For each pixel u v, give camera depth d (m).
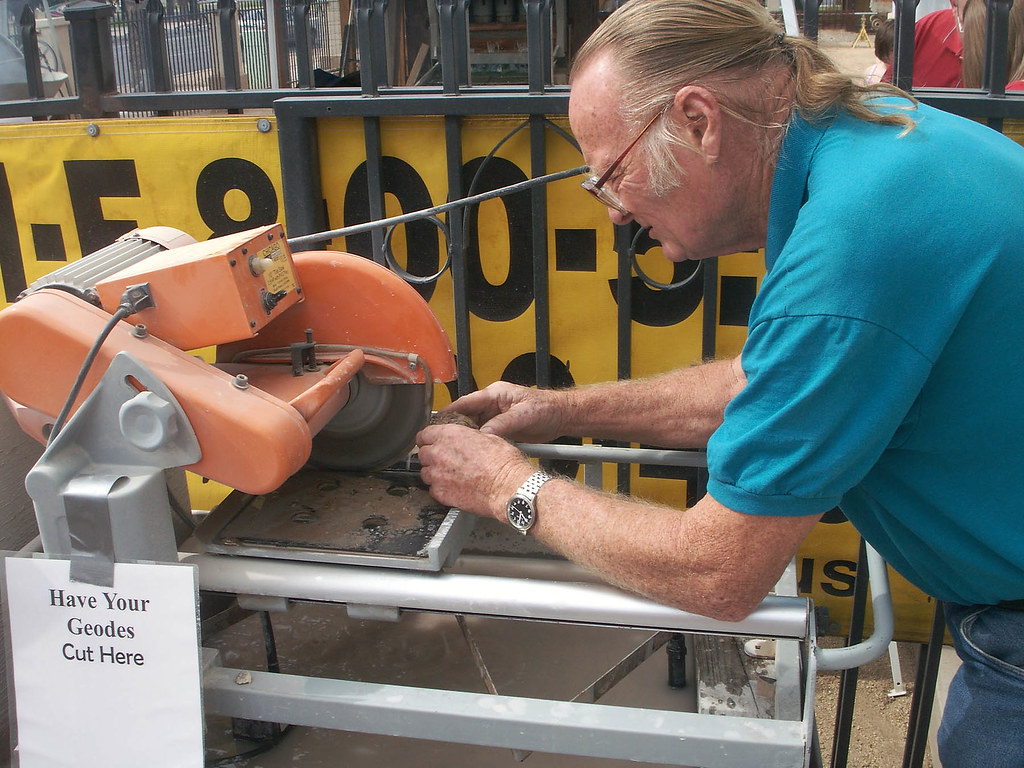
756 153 1.05
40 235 2.40
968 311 0.94
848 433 0.93
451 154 2.11
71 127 2.28
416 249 2.25
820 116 1.03
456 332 2.24
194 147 2.25
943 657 2.27
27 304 1.03
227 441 1.00
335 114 2.09
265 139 2.22
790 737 0.94
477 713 0.99
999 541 1.04
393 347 1.25
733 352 2.16
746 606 1.01
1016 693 1.10
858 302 0.90
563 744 0.98
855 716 2.44
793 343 0.92
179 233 1.28
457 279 2.18
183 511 1.39
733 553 0.98
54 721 1.06
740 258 2.08
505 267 2.21
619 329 2.16
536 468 1.16
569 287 2.19
